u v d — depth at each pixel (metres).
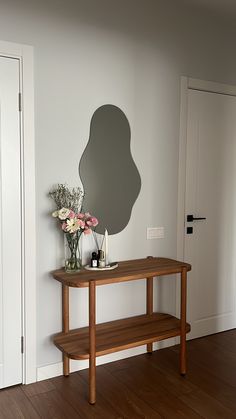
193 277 3.09
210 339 3.13
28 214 2.32
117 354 2.72
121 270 2.40
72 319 2.54
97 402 2.19
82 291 2.57
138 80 2.69
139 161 2.75
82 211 2.52
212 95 3.08
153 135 2.79
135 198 2.75
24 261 2.33
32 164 2.31
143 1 2.67
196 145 3.03
